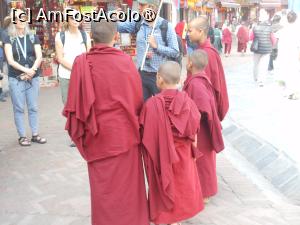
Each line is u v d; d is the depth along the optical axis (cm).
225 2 3694
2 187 490
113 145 333
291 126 702
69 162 569
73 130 337
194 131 355
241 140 665
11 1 1166
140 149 349
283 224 410
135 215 345
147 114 341
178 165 357
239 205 450
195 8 2547
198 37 445
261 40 1090
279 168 540
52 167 551
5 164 561
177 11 2189
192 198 366
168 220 362
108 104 329
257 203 455
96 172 343
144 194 352
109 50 330
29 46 612
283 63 928
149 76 562
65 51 600
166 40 549
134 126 337
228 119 770
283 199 473
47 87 1195
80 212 429
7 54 602
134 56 1419
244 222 412
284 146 596
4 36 609
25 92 632
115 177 338
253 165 578
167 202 348
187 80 420
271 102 892
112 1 1516
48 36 1348
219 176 531
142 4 564
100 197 343
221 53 2442
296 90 917
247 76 1329
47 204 447
